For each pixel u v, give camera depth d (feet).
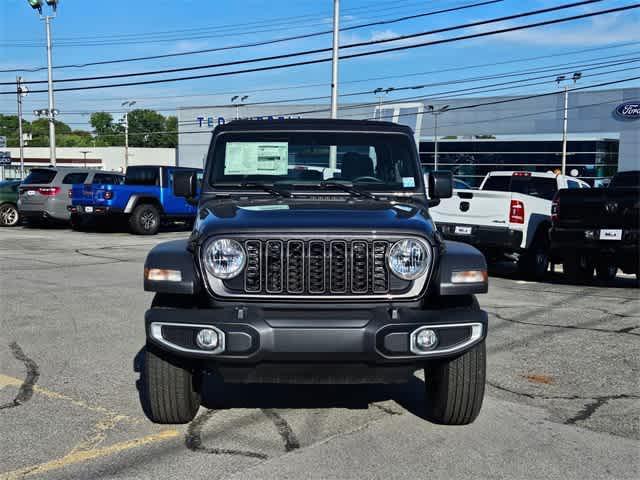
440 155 195.72
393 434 14.57
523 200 37.29
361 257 13.25
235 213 14.49
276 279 13.20
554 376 18.93
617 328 25.16
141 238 61.05
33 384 17.92
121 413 15.75
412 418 15.58
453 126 193.16
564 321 26.43
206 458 13.23
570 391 17.61
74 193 65.00
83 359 20.35
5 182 74.64
